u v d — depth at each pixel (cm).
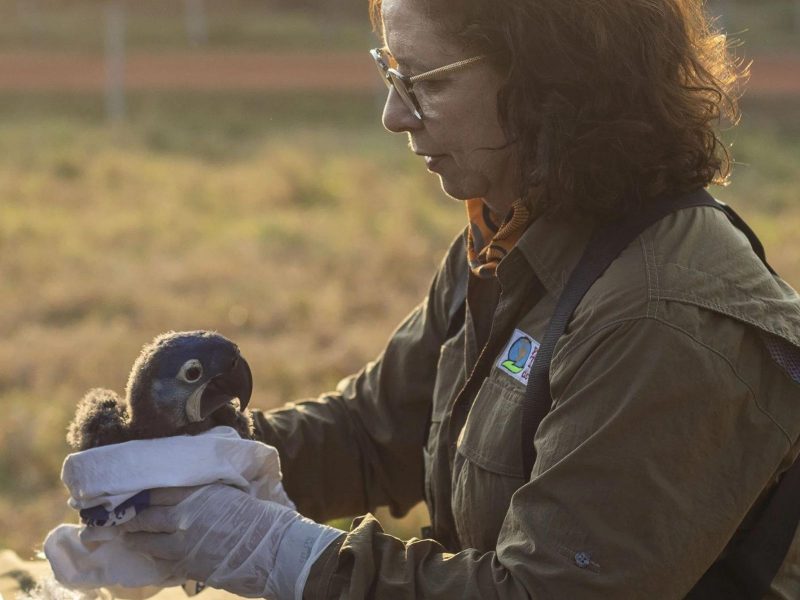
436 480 303
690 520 238
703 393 239
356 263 1422
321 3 4375
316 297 1262
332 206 1806
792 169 2112
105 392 282
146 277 1338
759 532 262
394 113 281
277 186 1866
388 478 345
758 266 261
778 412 248
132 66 3359
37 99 2878
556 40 257
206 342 266
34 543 738
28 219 1591
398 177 1981
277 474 277
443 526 306
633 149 260
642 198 264
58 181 1889
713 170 272
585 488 239
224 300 1245
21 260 1382
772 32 3706
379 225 1625
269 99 2978
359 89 3106
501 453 267
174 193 1839
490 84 268
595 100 259
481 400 277
